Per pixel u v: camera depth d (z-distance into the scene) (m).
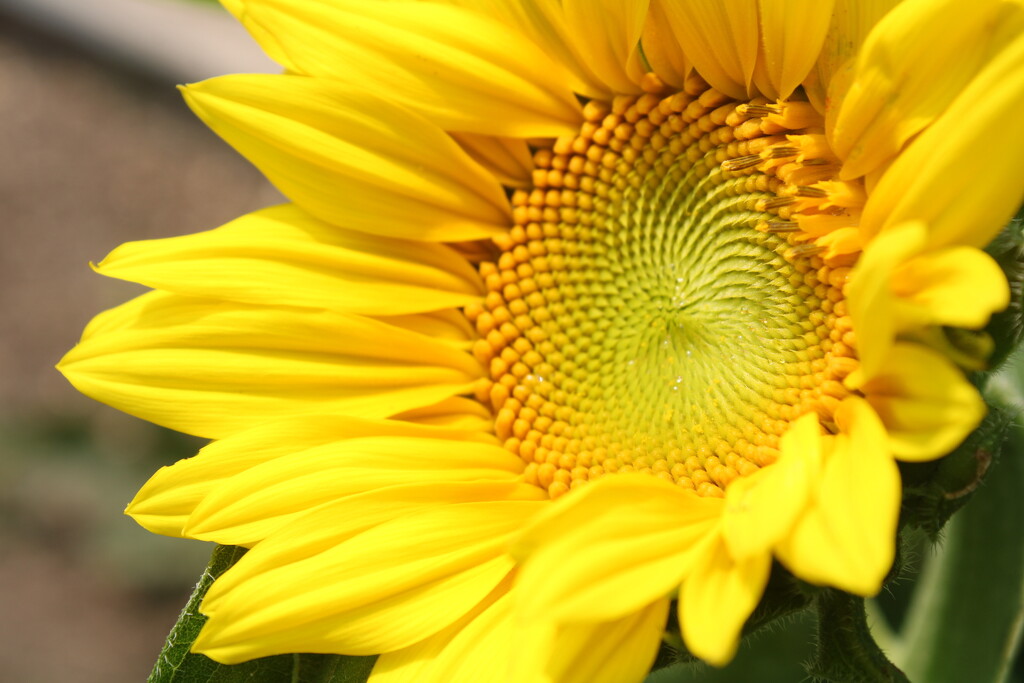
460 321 0.48
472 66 0.46
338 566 0.44
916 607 0.52
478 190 0.47
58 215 1.01
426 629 0.43
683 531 0.41
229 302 0.46
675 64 0.46
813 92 0.44
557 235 0.48
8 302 0.99
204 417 0.46
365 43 0.46
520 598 0.40
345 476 0.44
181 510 0.45
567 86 0.47
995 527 0.50
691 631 0.40
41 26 0.99
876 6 0.43
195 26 0.84
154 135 1.02
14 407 0.96
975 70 0.42
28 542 0.90
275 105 0.45
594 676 0.42
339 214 0.46
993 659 0.50
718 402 0.46
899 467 0.42
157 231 1.00
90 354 0.46
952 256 0.41
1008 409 0.44
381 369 0.46
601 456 0.46
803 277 0.45
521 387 0.47
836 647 0.43
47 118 1.02
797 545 0.40
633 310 0.47
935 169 0.41
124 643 0.91
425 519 0.44
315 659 0.45
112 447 0.82
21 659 0.91
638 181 0.47
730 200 0.46
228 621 0.43
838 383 0.44
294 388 0.46
